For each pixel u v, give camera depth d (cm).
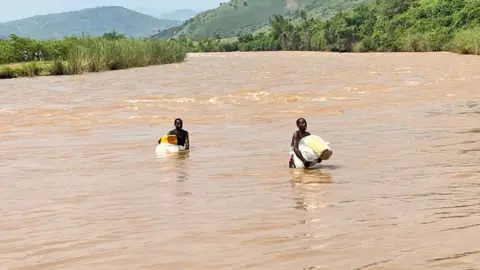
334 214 763
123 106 2494
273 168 1145
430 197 834
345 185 952
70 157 1366
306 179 1021
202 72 4859
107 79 4244
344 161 1178
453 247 599
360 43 10762
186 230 716
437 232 657
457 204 786
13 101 2856
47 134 1777
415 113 1905
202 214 795
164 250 639
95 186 1026
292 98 2584
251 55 10419
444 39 8331
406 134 1490
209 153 1353
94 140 1625
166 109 2341
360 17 11931
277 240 655
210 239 672
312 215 763
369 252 596
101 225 759
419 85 2941
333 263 568
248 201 864
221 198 893
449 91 2591
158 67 5797
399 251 595
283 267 564
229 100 2609
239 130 1717
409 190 888
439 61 5275
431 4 9875
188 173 1120
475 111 1891
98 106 2525
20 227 769
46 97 3020
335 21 12650
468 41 6769
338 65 5406
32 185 1058
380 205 800
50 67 5050
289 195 895
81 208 862
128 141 1590
